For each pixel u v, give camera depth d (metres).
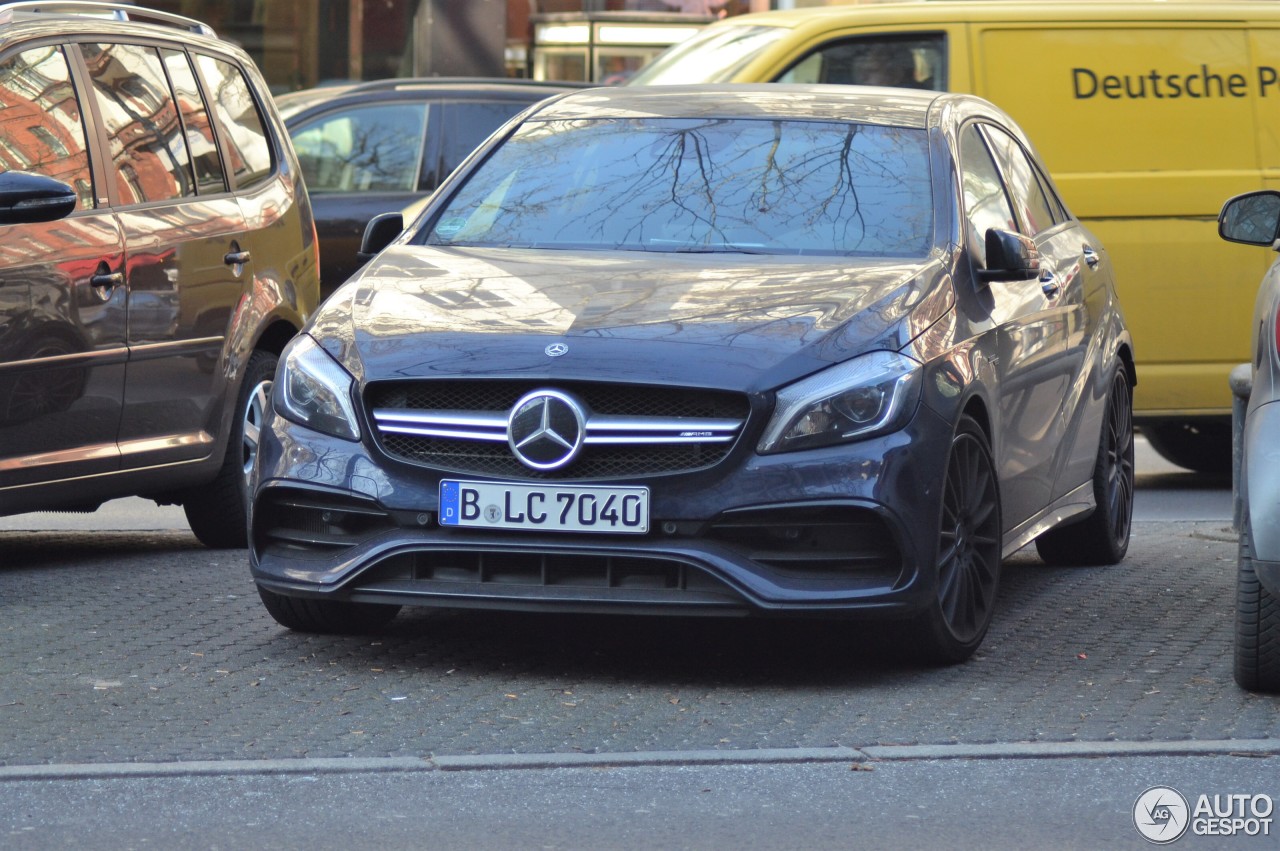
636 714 6.93
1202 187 13.72
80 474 9.50
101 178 9.80
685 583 7.20
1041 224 10.09
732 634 8.46
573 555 7.21
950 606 7.70
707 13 25.91
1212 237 13.72
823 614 7.16
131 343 9.79
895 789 5.99
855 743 6.53
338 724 6.70
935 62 13.75
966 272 8.30
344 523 7.53
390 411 7.45
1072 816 5.73
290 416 7.63
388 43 25.22
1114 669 7.81
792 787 6.00
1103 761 6.36
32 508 9.34
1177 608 9.34
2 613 8.64
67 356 9.36
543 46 25.72
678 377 7.15
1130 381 11.05
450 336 7.47
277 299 11.05
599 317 7.50
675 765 6.24
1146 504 13.91
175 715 6.80
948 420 7.47
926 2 13.88
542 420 7.20
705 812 5.73
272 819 5.59
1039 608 9.30
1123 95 13.75
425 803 5.78
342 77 25.03
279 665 7.64
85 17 10.16
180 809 5.68
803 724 6.80
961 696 7.27
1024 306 8.91
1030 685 7.48
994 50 13.71
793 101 9.36
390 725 6.70
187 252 10.24
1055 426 9.43
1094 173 13.69
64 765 6.06
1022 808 5.81
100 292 9.58
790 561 7.21
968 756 6.36
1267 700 7.26
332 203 16.09
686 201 8.66
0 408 9.02
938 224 8.45
